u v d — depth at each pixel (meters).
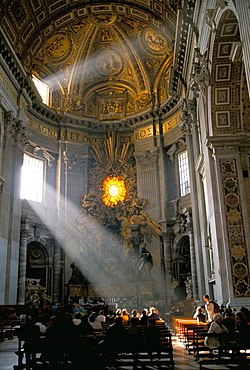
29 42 25.75
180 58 21.98
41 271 26.77
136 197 29.33
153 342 7.98
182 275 25.84
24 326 8.18
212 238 16.98
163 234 26.83
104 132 31.39
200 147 20.52
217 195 16.36
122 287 26.02
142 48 29.72
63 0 25.67
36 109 28.03
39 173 28.30
